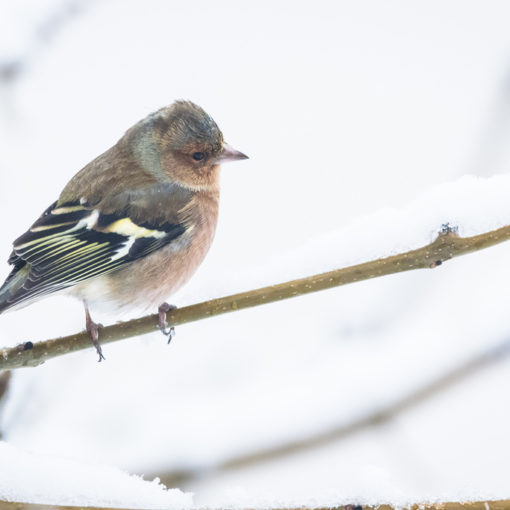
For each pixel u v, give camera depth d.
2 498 6.54
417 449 9.60
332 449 9.12
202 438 8.97
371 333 11.12
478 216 8.05
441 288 11.64
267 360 10.77
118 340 8.74
